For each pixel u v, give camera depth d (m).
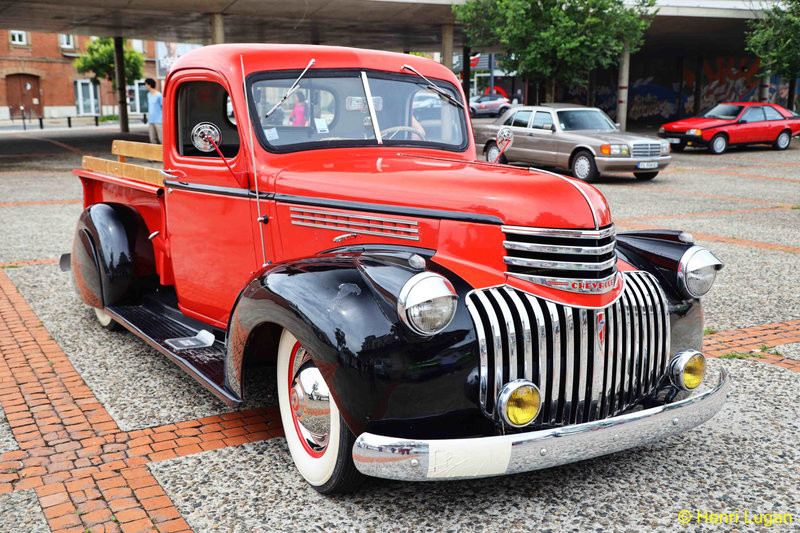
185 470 3.22
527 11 19.67
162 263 4.66
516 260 2.75
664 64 37.59
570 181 2.92
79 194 12.75
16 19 24.58
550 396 2.73
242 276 3.87
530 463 2.54
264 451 3.41
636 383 3.00
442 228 2.93
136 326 4.43
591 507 2.90
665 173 16.80
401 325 2.54
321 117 3.80
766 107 22.11
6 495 2.99
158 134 17.11
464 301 2.66
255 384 4.28
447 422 2.61
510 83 51.78
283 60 3.75
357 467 2.57
